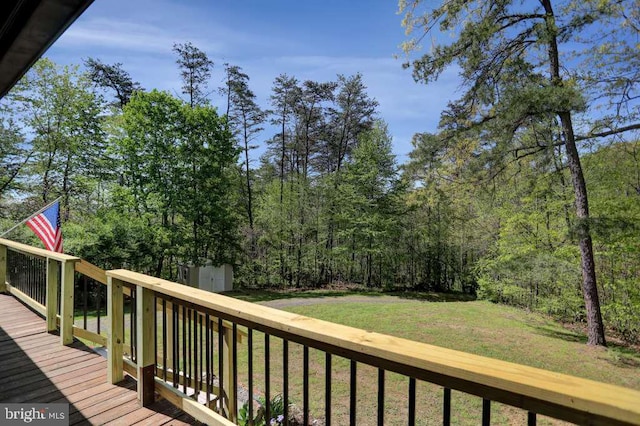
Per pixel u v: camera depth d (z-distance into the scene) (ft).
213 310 6.49
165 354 8.05
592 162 30.58
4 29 5.08
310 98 67.77
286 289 61.26
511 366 3.14
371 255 63.05
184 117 49.98
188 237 49.80
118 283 9.00
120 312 9.03
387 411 16.67
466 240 60.39
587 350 26.84
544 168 29.76
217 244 54.80
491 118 28.55
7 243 17.74
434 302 50.98
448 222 62.49
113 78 56.65
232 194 60.08
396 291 62.64
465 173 32.07
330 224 65.05
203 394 8.71
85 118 47.65
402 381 20.06
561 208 33.27
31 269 15.44
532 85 24.84
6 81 6.90
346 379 20.39
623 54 24.77
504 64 26.89
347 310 41.81
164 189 48.60
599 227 25.16
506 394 3.02
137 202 47.73
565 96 23.26
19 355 10.71
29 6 4.55
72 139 46.32
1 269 18.58
